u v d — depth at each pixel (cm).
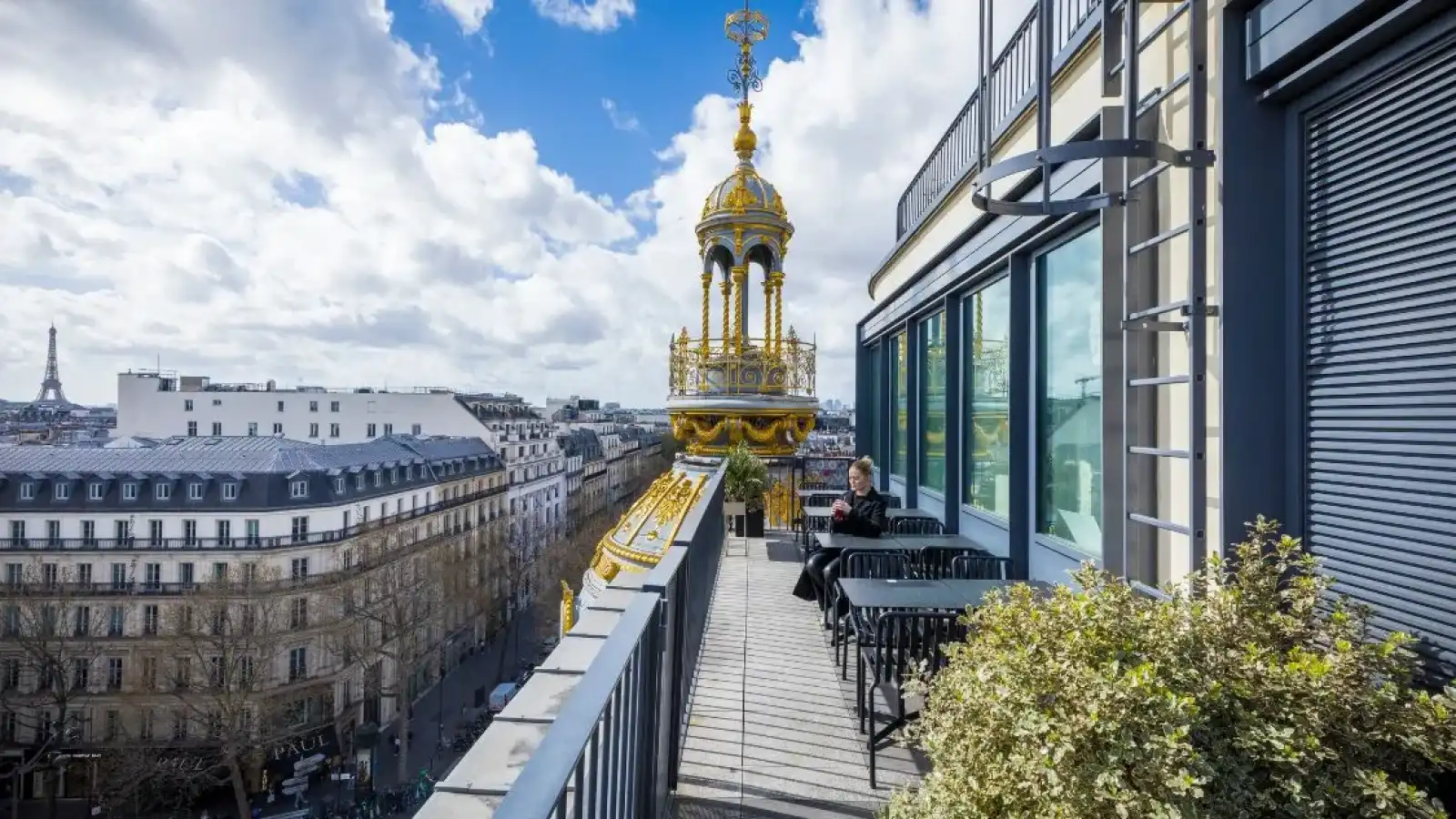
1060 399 522
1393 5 236
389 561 4172
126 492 4000
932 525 733
